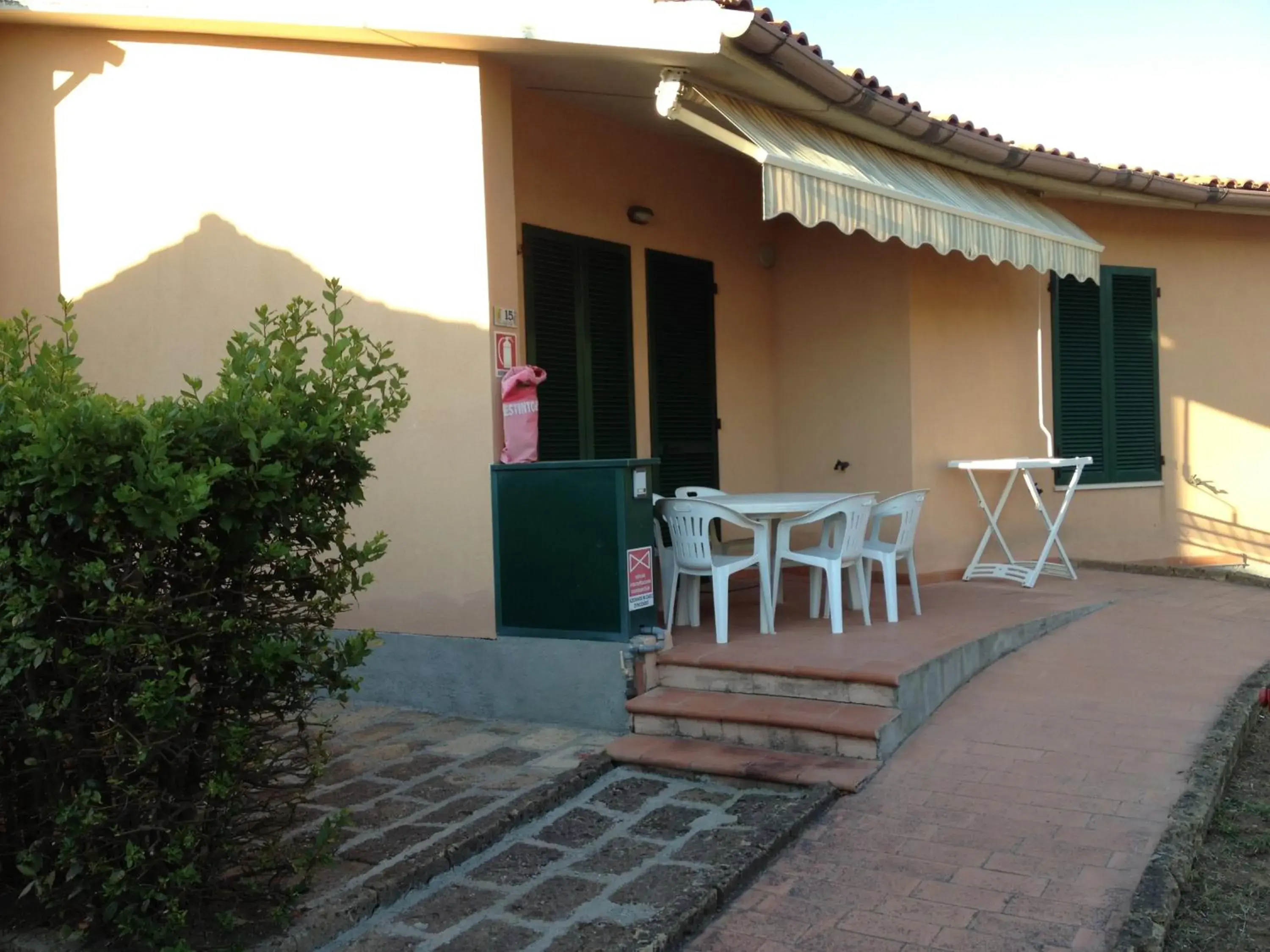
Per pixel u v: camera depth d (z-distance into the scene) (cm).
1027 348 955
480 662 632
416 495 651
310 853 385
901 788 492
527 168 752
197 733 368
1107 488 1002
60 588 342
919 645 615
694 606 685
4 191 700
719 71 624
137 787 353
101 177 688
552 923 389
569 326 789
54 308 696
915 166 787
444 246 647
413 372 651
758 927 385
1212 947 365
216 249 675
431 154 649
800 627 675
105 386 689
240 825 396
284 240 667
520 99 745
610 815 486
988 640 650
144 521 330
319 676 382
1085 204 983
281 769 395
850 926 381
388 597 659
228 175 673
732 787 514
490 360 638
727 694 584
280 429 364
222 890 377
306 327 624
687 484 892
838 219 628
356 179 658
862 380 913
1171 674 626
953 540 903
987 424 927
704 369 909
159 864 356
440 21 612
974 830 449
